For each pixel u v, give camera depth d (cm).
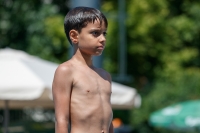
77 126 640
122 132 1981
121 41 2647
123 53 2639
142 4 2812
